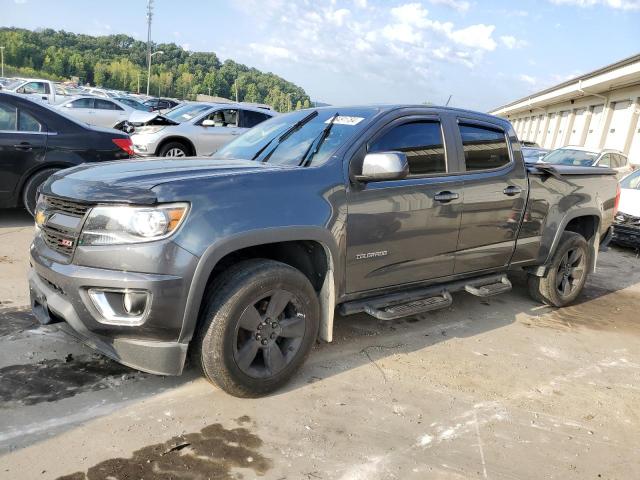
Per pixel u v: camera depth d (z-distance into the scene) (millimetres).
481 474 2734
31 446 2621
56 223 3016
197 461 2625
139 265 2727
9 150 6332
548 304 5457
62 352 3561
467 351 4219
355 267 3564
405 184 3754
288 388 3387
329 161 3463
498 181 4414
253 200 3027
